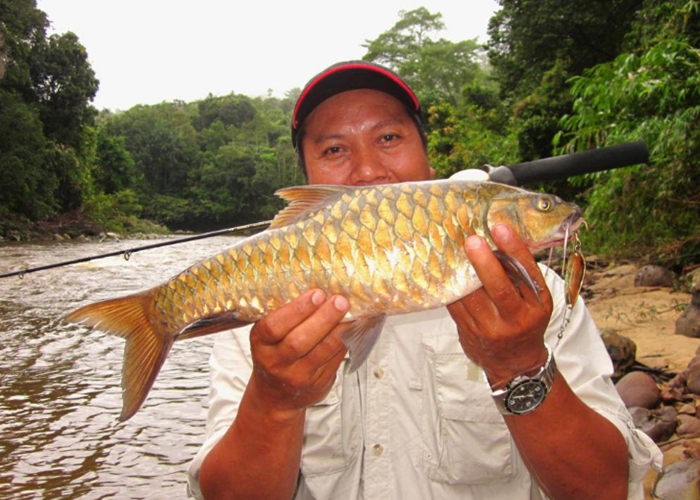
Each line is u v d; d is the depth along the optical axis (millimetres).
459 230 611
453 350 704
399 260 608
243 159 22188
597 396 676
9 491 1465
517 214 622
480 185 629
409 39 22891
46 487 1485
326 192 643
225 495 642
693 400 1535
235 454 622
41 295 4336
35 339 3012
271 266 632
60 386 2271
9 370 2480
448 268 605
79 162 14227
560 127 6121
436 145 10609
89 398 2133
